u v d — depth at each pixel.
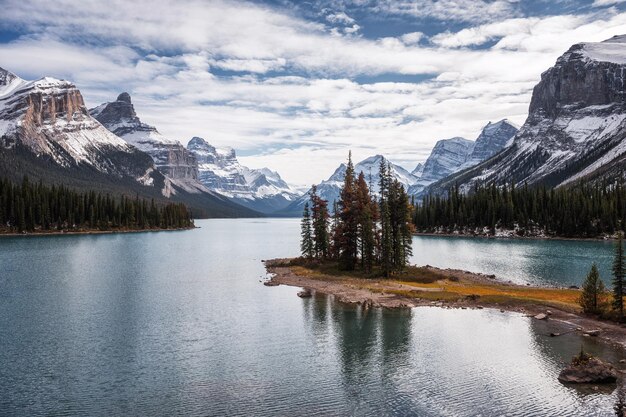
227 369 44.72
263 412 35.94
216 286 88.56
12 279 92.19
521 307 69.38
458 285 87.88
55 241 185.50
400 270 100.81
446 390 39.91
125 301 73.50
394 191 102.19
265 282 91.88
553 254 141.62
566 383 41.00
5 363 45.59
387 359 47.66
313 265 114.31
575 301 72.25
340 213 109.81
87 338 53.62
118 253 145.38
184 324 60.41
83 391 39.41
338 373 43.91
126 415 35.28
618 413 35.19
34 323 59.75
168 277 99.06
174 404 37.16
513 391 39.44
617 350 49.50
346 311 68.31
